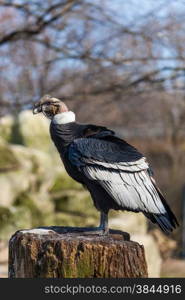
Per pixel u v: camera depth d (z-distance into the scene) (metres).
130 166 5.74
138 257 5.20
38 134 19.25
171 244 20.19
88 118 20.95
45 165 17.56
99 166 5.66
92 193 5.78
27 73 16.44
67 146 5.81
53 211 17.27
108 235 5.64
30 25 14.67
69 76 15.76
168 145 33.91
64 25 14.84
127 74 14.94
